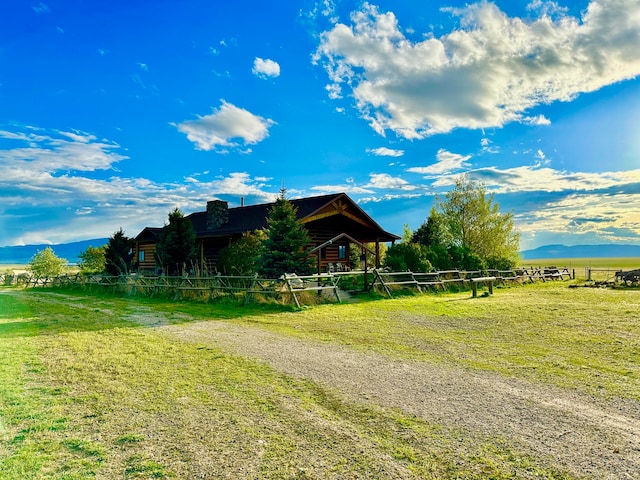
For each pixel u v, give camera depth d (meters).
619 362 7.64
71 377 6.79
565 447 4.38
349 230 29.14
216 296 17.27
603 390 6.14
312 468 3.98
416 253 23.02
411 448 4.37
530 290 23.22
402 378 6.73
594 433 4.71
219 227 29.86
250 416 5.20
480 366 7.45
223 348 8.88
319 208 24.42
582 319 11.95
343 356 8.20
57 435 4.70
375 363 7.67
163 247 25.41
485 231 34.25
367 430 4.80
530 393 6.03
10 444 4.48
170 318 13.23
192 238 25.84
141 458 4.18
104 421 5.06
